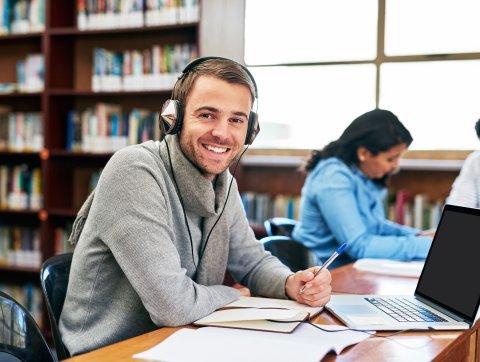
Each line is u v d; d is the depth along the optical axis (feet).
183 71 4.73
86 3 12.35
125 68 12.10
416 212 11.47
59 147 12.90
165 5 11.68
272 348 3.36
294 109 12.85
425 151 11.91
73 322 4.58
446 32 11.89
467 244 4.57
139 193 4.34
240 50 11.82
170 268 4.15
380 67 12.27
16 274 13.82
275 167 12.95
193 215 4.91
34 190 12.95
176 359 3.18
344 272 6.45
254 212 12.34
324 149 8.32
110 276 4.51
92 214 4.50
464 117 11.82
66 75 13.09
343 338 3.64
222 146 4.53
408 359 3.31
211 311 4.23
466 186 8.86
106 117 12.32
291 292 4.80
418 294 5.02
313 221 8.01
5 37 13.08
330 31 12.61
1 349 3.63
